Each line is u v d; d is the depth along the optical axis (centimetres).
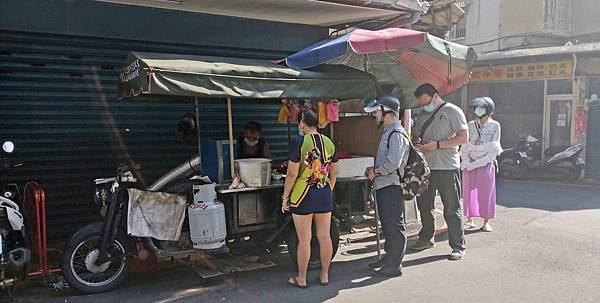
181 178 517
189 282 489
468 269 514
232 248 524
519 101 1368
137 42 639
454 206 552
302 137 454
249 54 731
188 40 673
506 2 1567
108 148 633
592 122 1199
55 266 521
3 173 498
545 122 1307
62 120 601
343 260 558
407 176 488
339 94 511
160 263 543
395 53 584
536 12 1501
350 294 450
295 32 767
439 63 591
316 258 519
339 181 536
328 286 472
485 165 669
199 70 444
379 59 608
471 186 682
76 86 606
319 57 508
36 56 579
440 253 574
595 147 1198
